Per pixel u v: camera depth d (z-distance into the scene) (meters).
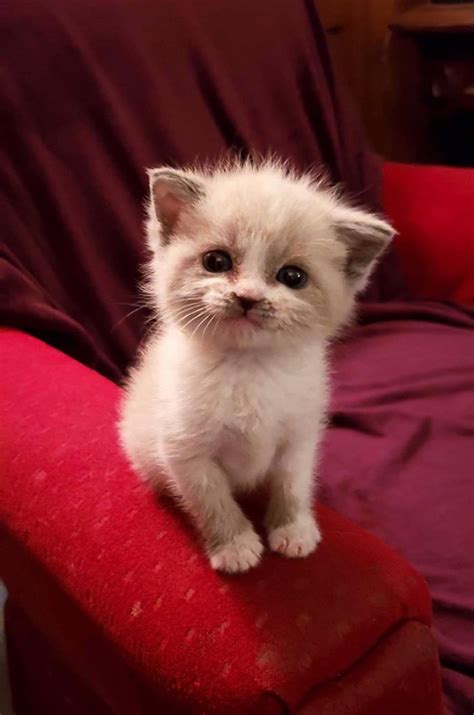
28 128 0.40
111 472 0.26
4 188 0.40
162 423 0.26
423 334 0.53
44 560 0.25
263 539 0.25
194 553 0.23
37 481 0.26
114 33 0.44
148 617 0.21
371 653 0.21
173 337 0.28
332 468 0.40
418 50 0.72
